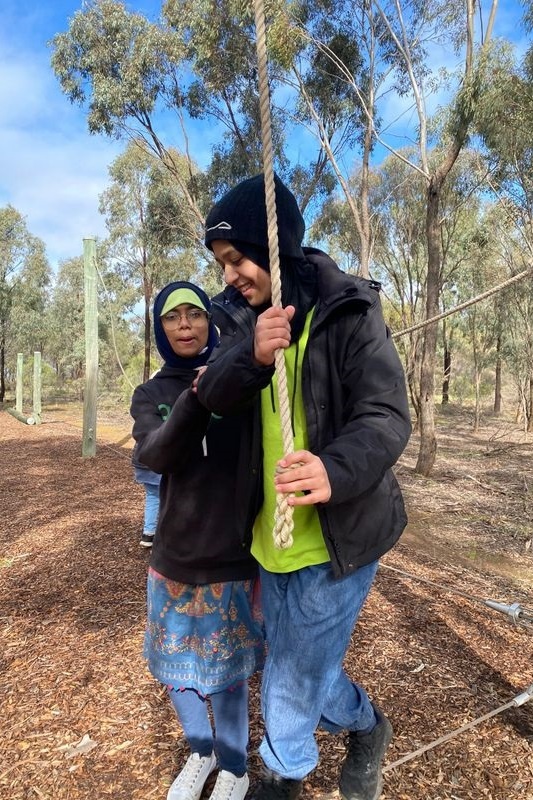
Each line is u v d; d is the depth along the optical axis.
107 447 11.76
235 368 1.38
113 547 4.99
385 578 4.48
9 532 5.71
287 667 1.60
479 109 8.56
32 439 13.40
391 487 1.64
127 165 22.34
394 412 1.46
